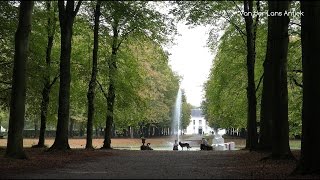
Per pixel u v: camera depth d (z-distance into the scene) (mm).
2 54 28562
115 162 19562
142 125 79312
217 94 40344
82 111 42812
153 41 35094
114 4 22516
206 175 13742
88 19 31078
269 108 24031
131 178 12383
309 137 13953
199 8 26688
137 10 24266
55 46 33938
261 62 35594
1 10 25844
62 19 24031
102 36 33281
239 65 36000
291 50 29906
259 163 18406
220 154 26109
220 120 56219
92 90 30922
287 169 15945
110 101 34344
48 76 30109
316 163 13828
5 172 14922
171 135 95812
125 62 35656
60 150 23828
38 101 30922
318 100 13898
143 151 30859
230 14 29828
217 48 36688
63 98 24062
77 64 33719
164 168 16422
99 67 33469
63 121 24062
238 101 41094
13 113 19328
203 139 39656
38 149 27859
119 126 43906
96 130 83250
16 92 19391
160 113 71000
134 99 36625
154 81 65125
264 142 24344
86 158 21797
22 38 19500
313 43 14039
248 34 26719
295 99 35250
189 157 23266
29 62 28344
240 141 74000
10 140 19281
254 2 29719
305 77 14172
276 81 18828
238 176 13586
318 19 14125
